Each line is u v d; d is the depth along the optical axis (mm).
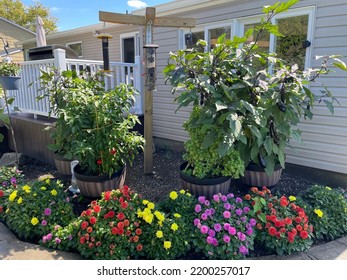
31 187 2637
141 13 5648
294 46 3730
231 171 2678
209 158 2697
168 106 5438
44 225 2291
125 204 2189
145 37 3420
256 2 4039
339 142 3471
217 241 2053
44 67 4414
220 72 2770
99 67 4930
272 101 2629
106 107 2904
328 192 2754
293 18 3691
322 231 2352
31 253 2082
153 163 4273
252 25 4195
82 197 2922
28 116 5043
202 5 4645
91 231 2061
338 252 2166
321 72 2855
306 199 2779
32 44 11578
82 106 2904
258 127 2654
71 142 2922
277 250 2131
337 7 3287
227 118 2344
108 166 2873
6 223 2512
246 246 2064
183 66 2795
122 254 2008
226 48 2812
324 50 3453
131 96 3094
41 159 4527
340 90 3385
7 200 2623
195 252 2125
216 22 4578
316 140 3648
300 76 3023
